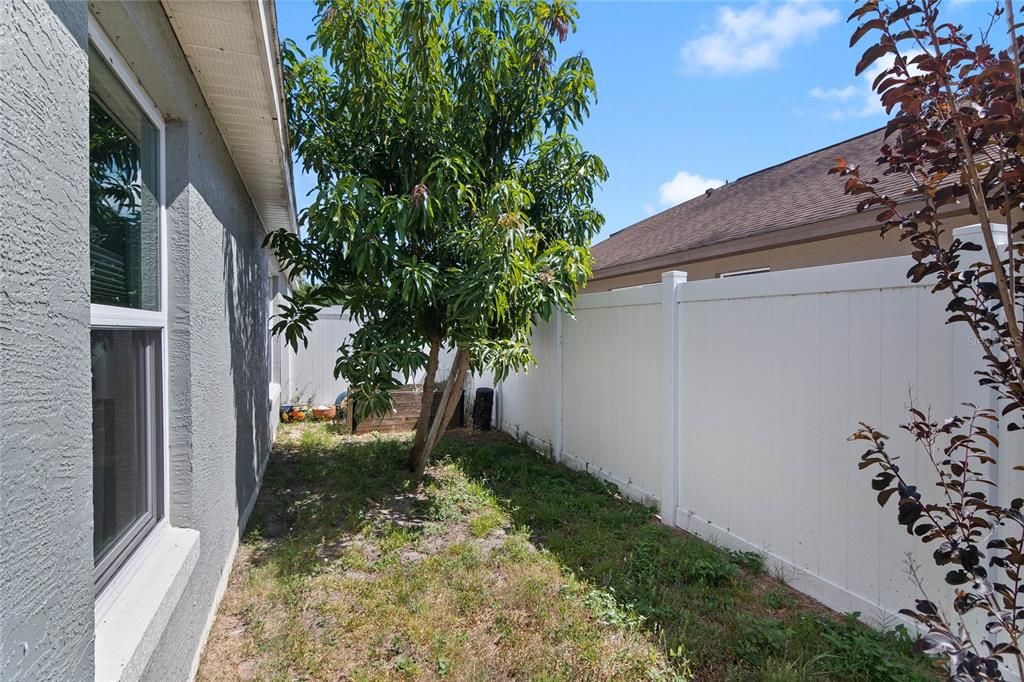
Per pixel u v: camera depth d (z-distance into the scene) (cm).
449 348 559
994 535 225
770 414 346
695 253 734
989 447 228
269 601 313
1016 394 154
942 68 146
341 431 833
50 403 110
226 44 244
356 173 496
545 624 286
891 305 273
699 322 412
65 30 118
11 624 94
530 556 371
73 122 122
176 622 214
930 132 152
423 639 273
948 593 246
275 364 942
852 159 714
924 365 257
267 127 338
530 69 495
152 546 218
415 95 466
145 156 222
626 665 251
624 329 511
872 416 282
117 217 192
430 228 471
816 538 314
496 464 626
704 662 254
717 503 393
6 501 94
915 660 244
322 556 375
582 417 593
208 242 289
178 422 243
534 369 718
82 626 123
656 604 305
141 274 216
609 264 986
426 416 579
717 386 392
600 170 551
